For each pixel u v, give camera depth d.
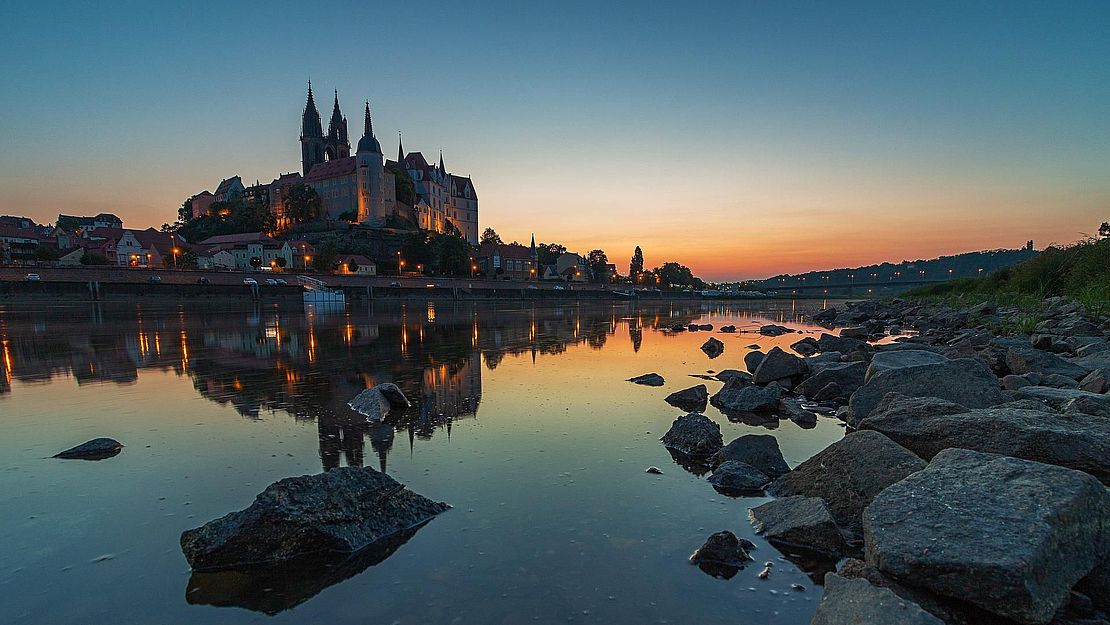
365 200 137.25
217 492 6.17
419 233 133.38
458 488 6.21
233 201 160.50
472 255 147.38
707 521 5.28
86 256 90.88
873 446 5.59
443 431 8.73
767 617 3.74
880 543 3.83
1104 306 20.86
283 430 8.84
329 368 15.95
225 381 13.63
